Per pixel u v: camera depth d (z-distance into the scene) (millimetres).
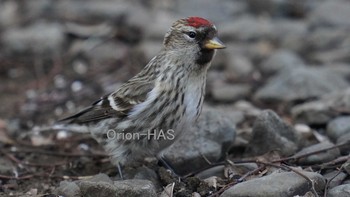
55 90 14539
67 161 10797
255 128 10344
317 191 8664
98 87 14609
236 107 12922
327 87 12961
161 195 8906
